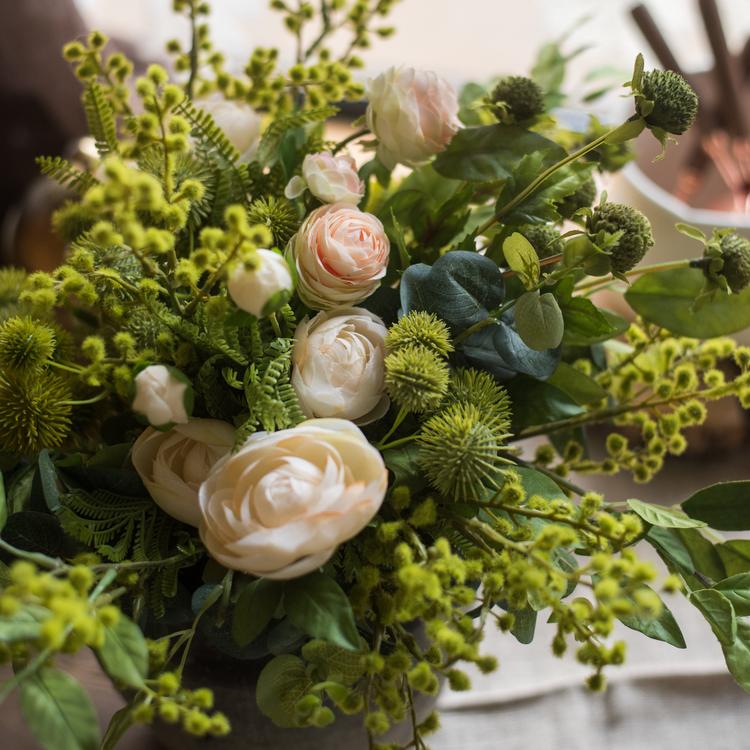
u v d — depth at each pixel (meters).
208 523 0.63
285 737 0.73
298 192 0.71
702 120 1.03
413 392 0.65
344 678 0.67
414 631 0.71
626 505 0.75
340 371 0.66
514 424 0.73
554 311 0.67
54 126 1.36
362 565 0.67
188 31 1.60
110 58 0.75
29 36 1.30
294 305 0.71
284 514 0.61
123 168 0.60
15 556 0.67
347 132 1.09
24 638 0.59
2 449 0.69
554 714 0.87
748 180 1.03
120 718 0.65
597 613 0.61
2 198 1.36
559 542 0.63
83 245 0.72
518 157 0.74
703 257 0.72
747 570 0.74
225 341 0.66
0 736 0.83
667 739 0.86
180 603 0.68
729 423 1.02
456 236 0.76
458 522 0.67
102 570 0.65
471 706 0.88
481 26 1.67
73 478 0.69
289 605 0.63
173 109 0.70
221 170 0.72
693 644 0.93
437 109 0.73
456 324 0.69
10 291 0.77
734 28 1.54
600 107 1.28
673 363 0.79
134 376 0.64
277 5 0.79
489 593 0.65
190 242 0.71
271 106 0.79
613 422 0.80
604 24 1.55
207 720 0.60
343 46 1.65
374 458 0.62
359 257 0.66
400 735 0.76
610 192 0.99
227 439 0.66
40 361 0.67
